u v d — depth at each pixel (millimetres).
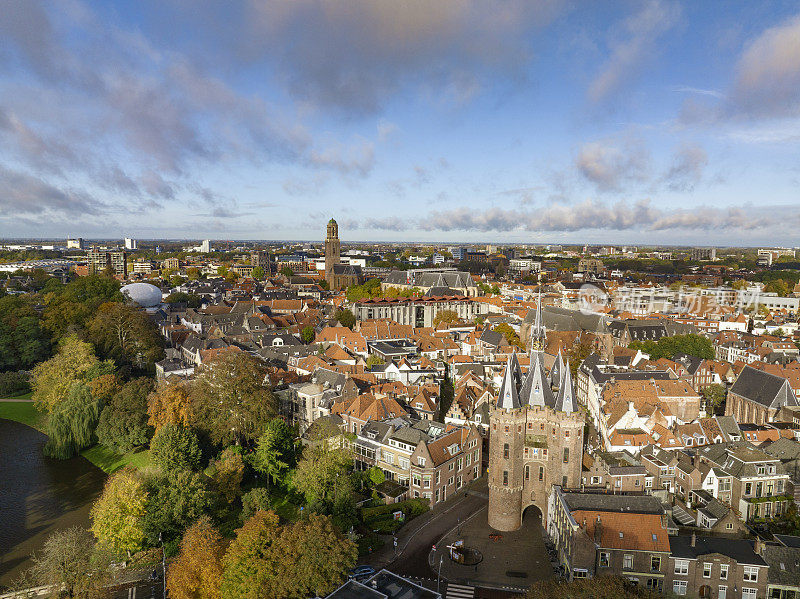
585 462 112688
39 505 115562
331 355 190750
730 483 107562
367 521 102125
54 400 154625
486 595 82062
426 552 94250
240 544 77312
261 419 131750
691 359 186750
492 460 102312
